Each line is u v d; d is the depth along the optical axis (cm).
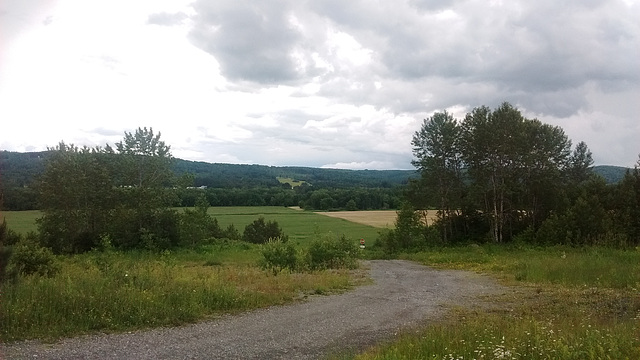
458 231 4925
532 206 4528
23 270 1664
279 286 1752
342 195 11012
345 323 1200
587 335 767
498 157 4469
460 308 1421
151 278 1492
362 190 11588
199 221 4038
